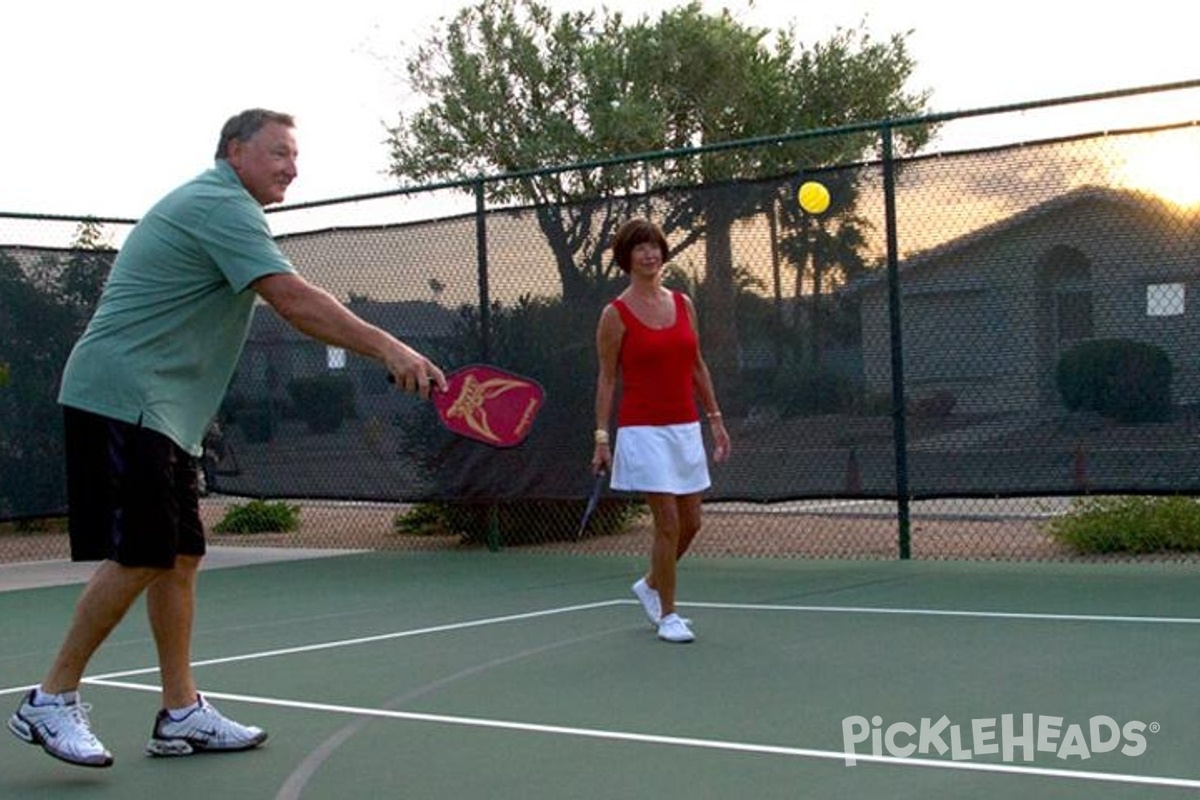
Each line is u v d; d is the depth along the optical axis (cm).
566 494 1031
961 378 884
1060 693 526
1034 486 863
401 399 1095
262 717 534
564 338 1028
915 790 404
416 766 454
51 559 1211
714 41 1695
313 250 1129
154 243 441
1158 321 827
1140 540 920
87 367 439
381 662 645
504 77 1723
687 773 432
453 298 1070
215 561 1123
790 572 916
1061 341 852
